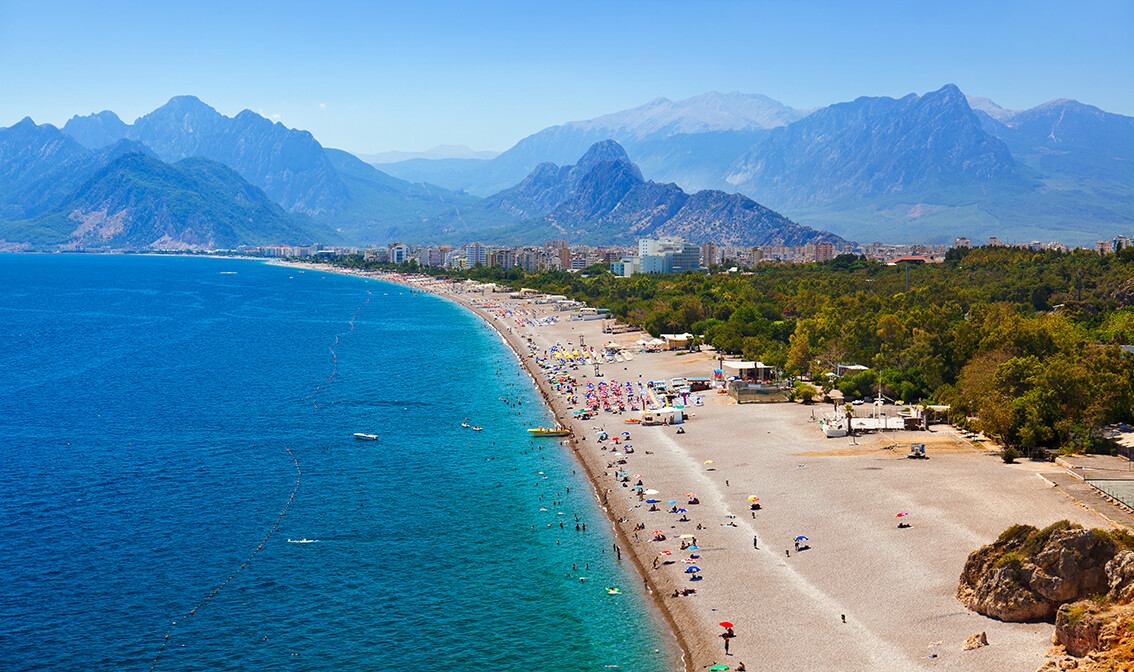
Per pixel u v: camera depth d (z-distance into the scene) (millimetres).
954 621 94750
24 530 125375
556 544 122250
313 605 103875
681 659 92312
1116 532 94688
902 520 122125
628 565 115000
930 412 178625
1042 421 154000
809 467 150375
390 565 115062
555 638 96812
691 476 149000
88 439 177500
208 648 94188
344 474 154000
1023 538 96938
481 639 96625
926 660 87750
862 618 97125
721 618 99188
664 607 103375
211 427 188750
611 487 145250
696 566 112250
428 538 124188
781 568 110562
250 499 140000
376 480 150875
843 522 123375
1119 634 79938
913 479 139750
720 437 175250
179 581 109688
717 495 138375
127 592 106500
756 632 95812
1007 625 92562
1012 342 199625
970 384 180375
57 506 135750
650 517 130250
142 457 164000
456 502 139625
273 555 117500
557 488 147000
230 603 104000
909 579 104938
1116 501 123188
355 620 100562
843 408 193500
